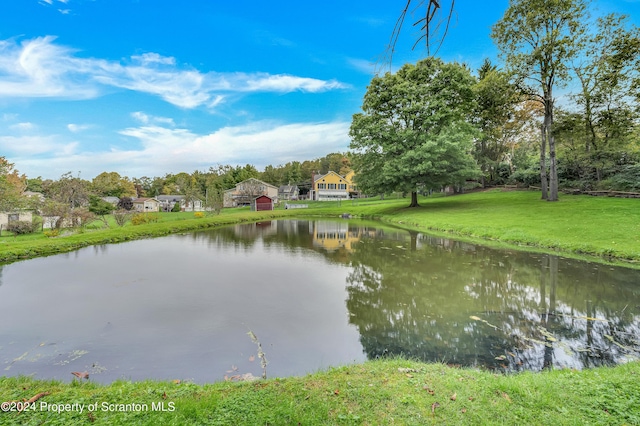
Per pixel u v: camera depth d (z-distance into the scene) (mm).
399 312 6988
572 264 10375
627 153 22516
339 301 7773
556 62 19656
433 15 2482
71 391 3361
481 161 36438
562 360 4809
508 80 21391
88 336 5941
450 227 18609
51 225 24266
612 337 5562
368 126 27547
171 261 12586
